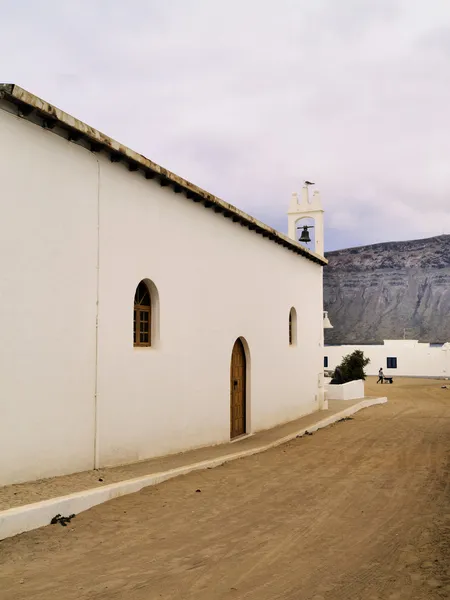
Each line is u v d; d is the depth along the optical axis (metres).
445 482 9.04
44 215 7.46
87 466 8.21
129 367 9.25
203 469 9.66
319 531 6.43
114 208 8.94
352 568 5.32
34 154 7.30
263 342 15.39
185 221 11.16
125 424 9.12
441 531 6.46
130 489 7.62
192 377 11.38
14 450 6.88
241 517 6.91
